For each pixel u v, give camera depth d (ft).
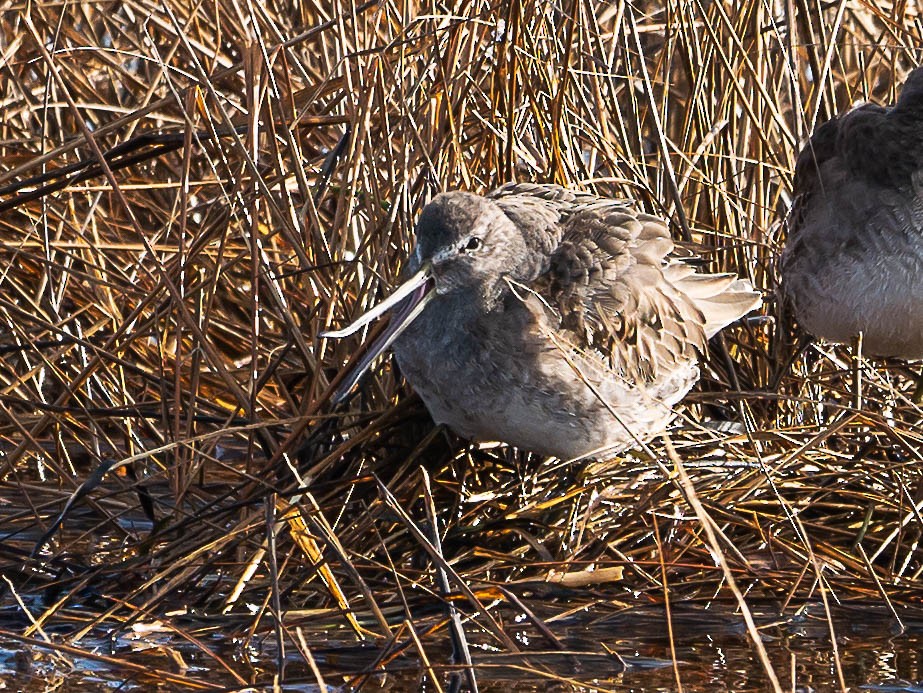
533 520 32.32
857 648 28.63
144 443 38.04
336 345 35.04
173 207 40.88
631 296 32.48
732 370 36.91
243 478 33.63
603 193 40.65
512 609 29.96
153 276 38.73
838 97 46.11
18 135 44.73
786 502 31.42
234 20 41.65
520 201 33.45
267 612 29.43
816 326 36.83
